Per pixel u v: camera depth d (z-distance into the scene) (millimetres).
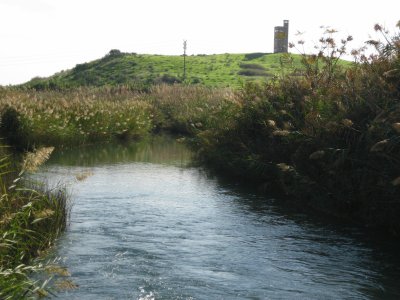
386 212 8422
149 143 23188
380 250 7508
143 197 11070
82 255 6992
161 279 6188
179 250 7363
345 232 8461
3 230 6105
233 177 14047
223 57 81500
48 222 7656
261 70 68125
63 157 17141
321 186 9625
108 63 81062
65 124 19562
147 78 67188
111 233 8141
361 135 8680
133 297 5617
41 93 32844
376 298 5738
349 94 9812
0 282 5016
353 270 6648
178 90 34781
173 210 9891
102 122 22500
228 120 14938
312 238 8094
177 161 17328
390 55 9523
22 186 8586
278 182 11930
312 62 12547
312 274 6477
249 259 7020
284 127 11273
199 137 16969
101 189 11844
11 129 16922
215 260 6953
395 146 8164
